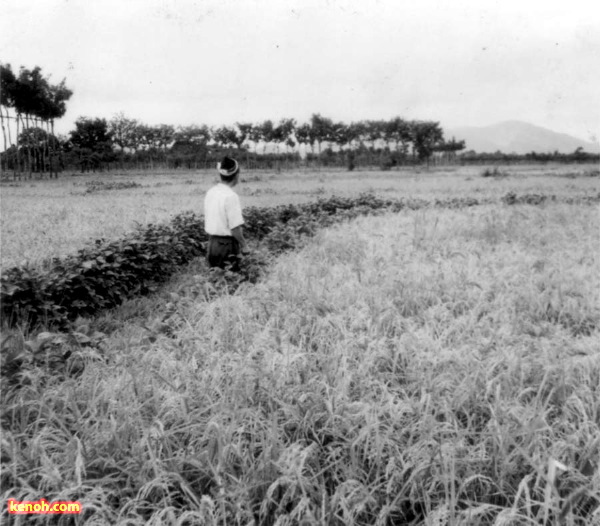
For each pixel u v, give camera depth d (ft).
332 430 10.38
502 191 82.38
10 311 17.46
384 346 14.24
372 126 299.38
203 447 10.14
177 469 9.34
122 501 8.85
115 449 9.71
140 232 26.43
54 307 17.97
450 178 135.54
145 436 9.54
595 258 26.45
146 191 91.15
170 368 12.84
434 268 23.36
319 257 27.81
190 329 15.71
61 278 19.06
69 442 9.53
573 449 9.48
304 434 10.45
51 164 167.84
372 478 9.71
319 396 11.24
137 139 269.23
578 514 8.69
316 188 96.17
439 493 9.18
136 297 22.70
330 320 15.88
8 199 69.15
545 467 9.01
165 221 35.86
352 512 8.25
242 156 258.57
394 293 19.94
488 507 8.23
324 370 12.59
